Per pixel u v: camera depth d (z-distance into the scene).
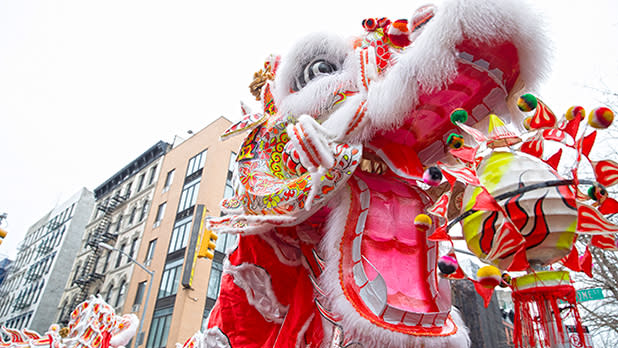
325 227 2.19
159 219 22.09
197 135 23.34
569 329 1.79
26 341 3.41
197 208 18.84
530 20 1.79
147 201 24.09
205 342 2.52
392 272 1.93
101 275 23.11
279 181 2.39
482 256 1.54
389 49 2.37
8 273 41.38
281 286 2.42
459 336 1.79
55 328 3.55
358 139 2.15
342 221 2.07
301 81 2.52
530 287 1.65
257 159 2.60
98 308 3.74
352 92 2.33
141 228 22.84
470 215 1.56
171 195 22.06
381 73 2.24
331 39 2.42
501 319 10.54
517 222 1.44
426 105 2.10
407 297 1.87
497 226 1.45
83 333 3.62
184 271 17.27
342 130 2.11
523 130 2.09
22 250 40.97
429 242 2.05
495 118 1.74
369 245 1.98
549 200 1.43
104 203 28.58
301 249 2.45
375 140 2.29
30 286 31.84
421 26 2.04
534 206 1.43
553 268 1.80
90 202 33.38
